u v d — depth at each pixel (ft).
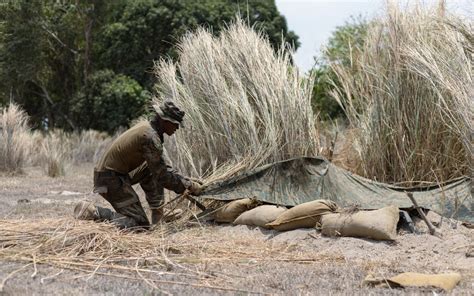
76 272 22.27
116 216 30.37
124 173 30.60
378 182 33.17
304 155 34.01
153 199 32.27
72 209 39.70
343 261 25.12
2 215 37.04
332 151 36.68
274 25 117.80
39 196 49.32
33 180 63.00
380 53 35.60
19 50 120.98
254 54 35.76
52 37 126.62
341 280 21.89
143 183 32.35
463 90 30.58
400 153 34.01
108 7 124.26
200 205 32.60
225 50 36.45
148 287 20.43
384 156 34.63
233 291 20.31
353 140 37.14
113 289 19.99
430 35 34.14
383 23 35.53
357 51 39.58
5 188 54.75
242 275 22.44
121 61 121.39
